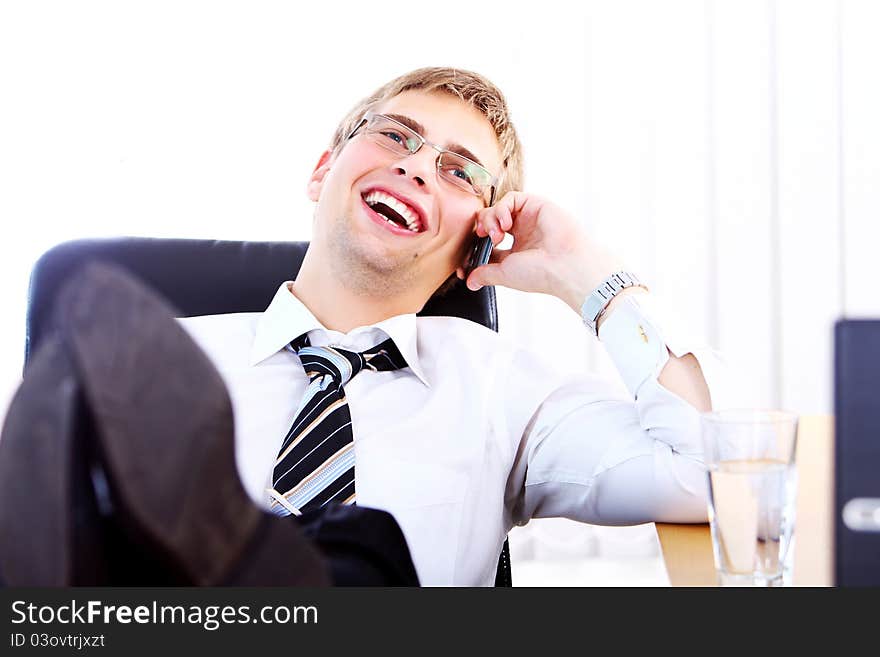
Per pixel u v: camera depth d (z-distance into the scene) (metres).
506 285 1.31
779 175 2.67
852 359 0.54
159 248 1.42
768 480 0.72
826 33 2.63
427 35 2.63
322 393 1.16
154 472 0.40
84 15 2.61
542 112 2.62
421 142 1.29
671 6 2.61
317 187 1.44
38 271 1.34
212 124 2.64
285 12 2.63
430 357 1.30
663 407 1.08
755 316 2.68
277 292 1.35
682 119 2.62
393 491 1.13
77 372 0.39
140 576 0.44
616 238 2.65
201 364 0.43
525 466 1.25
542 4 2.60
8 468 0.42
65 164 2.63
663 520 1.06
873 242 2.70
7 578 0.42
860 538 0.53
